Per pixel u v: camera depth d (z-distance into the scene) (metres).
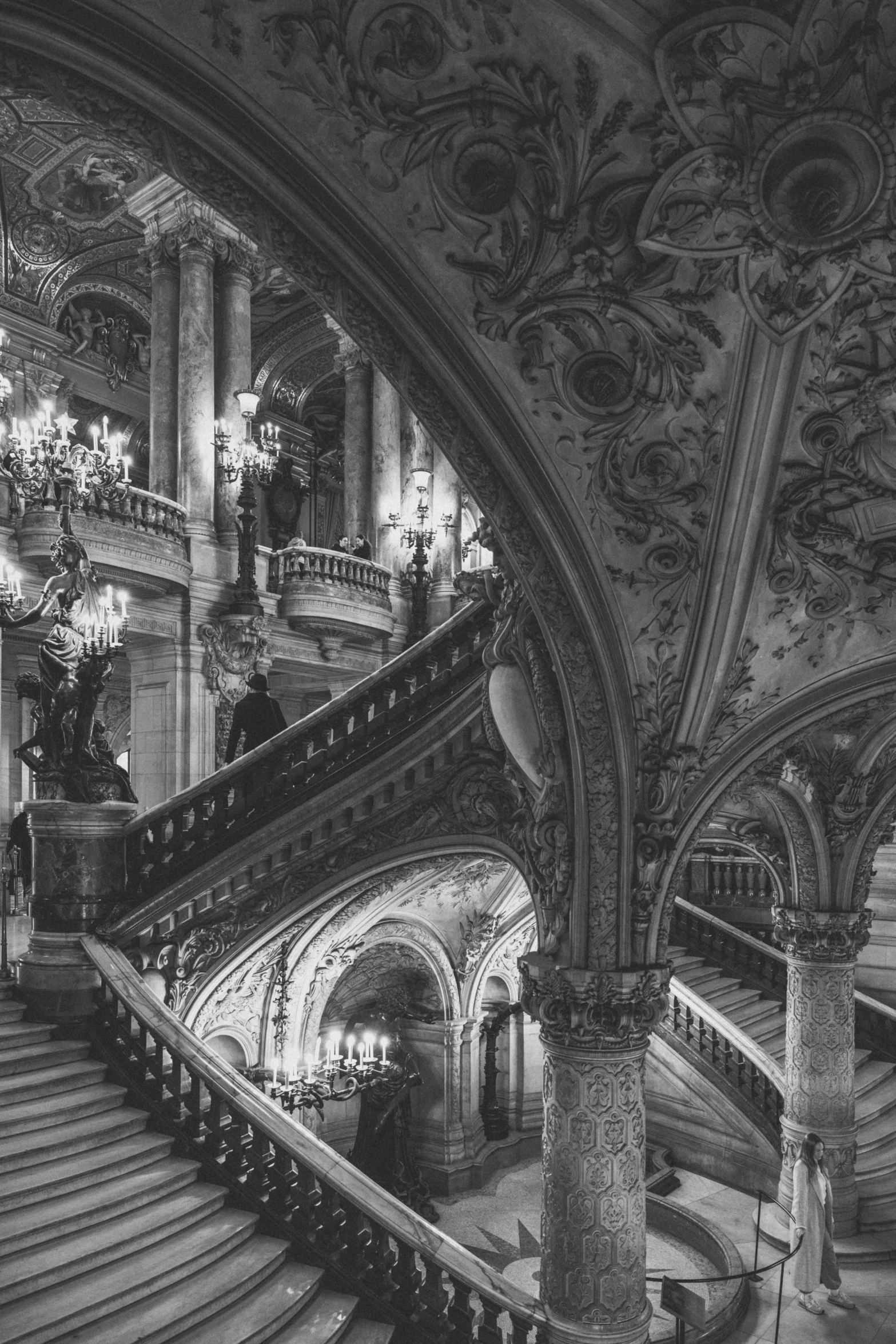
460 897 12.20
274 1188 7.78
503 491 5.84
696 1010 13.08
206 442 16.66
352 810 9.02
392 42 3.99
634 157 4.38
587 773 6.75
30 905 9.57
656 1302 9.40
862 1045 14.61
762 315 4.93
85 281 21.20
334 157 4.39
